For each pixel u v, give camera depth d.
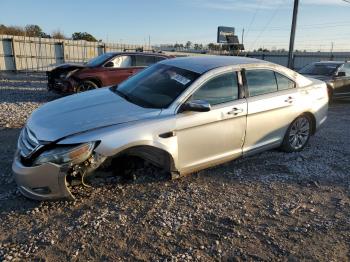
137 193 4.10
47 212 3.60
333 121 8.73
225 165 5.12
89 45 24.95
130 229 3.37
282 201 4.11
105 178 4.29
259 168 5.09
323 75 11.15
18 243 3.08
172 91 4.34
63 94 10.61
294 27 23.28
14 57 21.55
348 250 3.21
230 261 2.99
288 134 5.55
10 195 3.91
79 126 3.66
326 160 5.56
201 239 3.28
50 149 3.48
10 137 6.09
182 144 4.16
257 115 4.90
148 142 3.85
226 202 4.01
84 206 3.74
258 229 3.49
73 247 3.07
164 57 11.98
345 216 3.83
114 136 3.64
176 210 3.77
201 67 4.63
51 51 23.20
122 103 4.29
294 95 5.45
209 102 4.41
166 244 3.17
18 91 12.62
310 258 3.07
